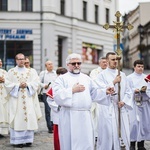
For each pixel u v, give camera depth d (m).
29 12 35.50
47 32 35.56
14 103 10.82
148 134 9.98
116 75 8.27
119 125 7.79
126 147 8.07
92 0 42.56
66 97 7.07
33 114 10.89
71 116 7.24
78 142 7.21
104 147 7.98
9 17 35.47
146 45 66.62
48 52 35.53
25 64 12.23
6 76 11.03
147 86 9.84
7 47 35.94
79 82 7.35
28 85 10.93
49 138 11.88
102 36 44.00
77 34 39.59
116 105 8.09
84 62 40.91
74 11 38.94
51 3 35.69
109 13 45.88
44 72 13.59
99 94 7.50
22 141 10.66
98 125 8.10
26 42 35.97
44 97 13.08
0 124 12.13
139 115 9.89
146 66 66.38
